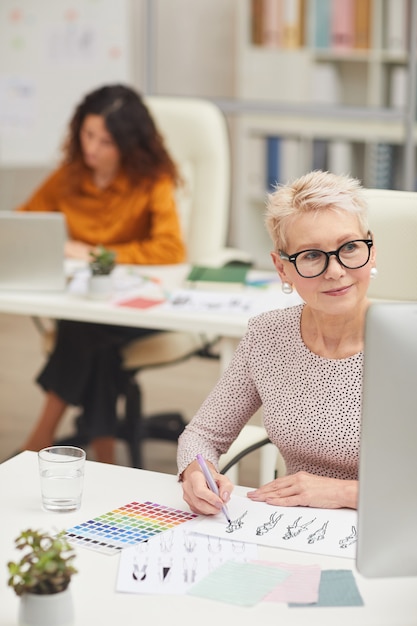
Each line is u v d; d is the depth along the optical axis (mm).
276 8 6086
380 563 1397
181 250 3771
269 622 1393
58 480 1744
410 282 2332
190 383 5129
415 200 2330
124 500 1809
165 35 7105
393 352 1354
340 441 1927
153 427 4164
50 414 3621
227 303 3137
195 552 1601
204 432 2035
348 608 1431
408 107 5461
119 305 3121
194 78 7109
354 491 1772
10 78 5586
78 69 5547
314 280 1818
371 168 5965
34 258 3250
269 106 5672
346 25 5902
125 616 1404
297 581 1504
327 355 1935
